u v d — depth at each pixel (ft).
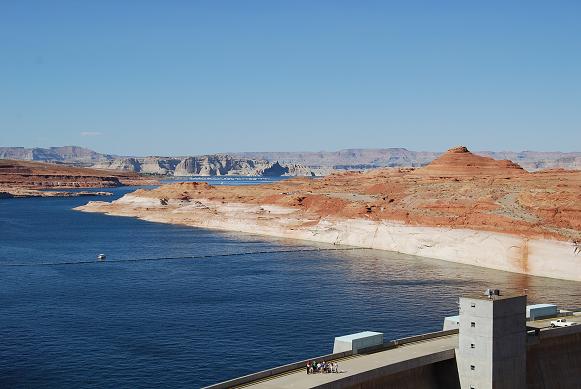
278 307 391.24
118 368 282.56
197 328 344.08
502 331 228.84
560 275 491.72
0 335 329.31
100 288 448.65
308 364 217.15
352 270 524.52
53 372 277.44
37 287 451.53
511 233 541.34
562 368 261.65
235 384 204.13
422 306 393.91
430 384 234.38
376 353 235.61
